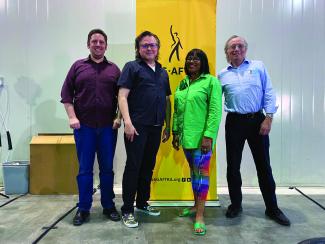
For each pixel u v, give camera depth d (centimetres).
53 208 298
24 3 365
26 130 374
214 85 243
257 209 296
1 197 336
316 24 365
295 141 372
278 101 369
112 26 365
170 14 297
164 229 246
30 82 370
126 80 246
